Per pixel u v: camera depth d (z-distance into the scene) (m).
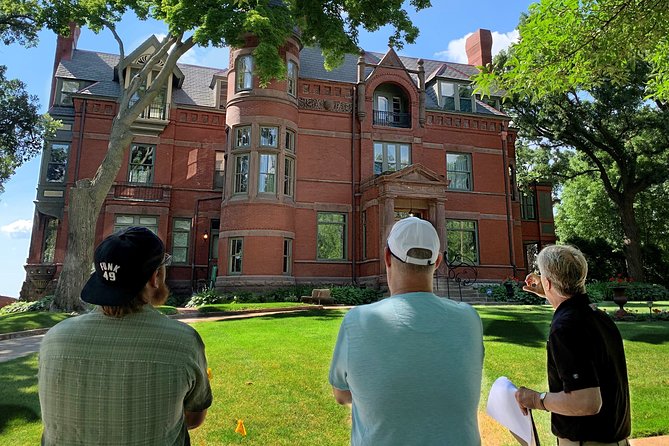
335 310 14.18
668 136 26.28
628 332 9.35
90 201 14.27
